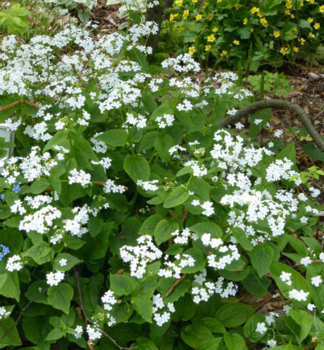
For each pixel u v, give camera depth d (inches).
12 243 23.8
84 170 25.9
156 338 22.6
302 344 22.6
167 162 27.4
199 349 22.2
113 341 21.5
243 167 28.5
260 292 24.9
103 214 26.6
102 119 28.5
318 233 31.6
